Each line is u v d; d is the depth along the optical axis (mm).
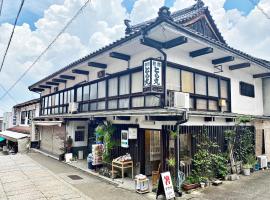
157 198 7680
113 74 11977
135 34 8422
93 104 13852
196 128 9445
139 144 10102
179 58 9930
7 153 23391
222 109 12016
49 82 18156
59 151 16766
